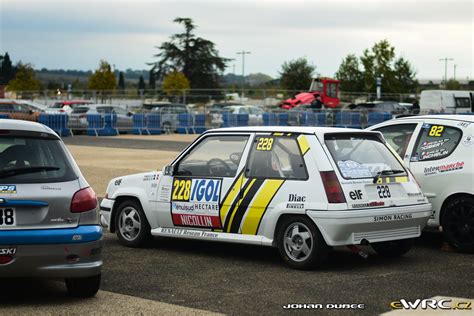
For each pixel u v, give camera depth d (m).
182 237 9.84
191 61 100.94
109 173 19.20
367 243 8.84
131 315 6.83
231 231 9.38
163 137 37.53
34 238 6.82
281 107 59.16
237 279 8.41
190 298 7.51
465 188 10.02
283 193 8.93
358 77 77.88
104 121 39.12
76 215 7.05
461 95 49.38
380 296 7.66
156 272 8.77
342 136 9.13
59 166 7.22
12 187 6.87
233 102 59.09
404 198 9.22
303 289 7.94
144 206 10.15
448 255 10.02
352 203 8.66
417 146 10.61
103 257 9.66
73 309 7.02
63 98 62.56
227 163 9.55
